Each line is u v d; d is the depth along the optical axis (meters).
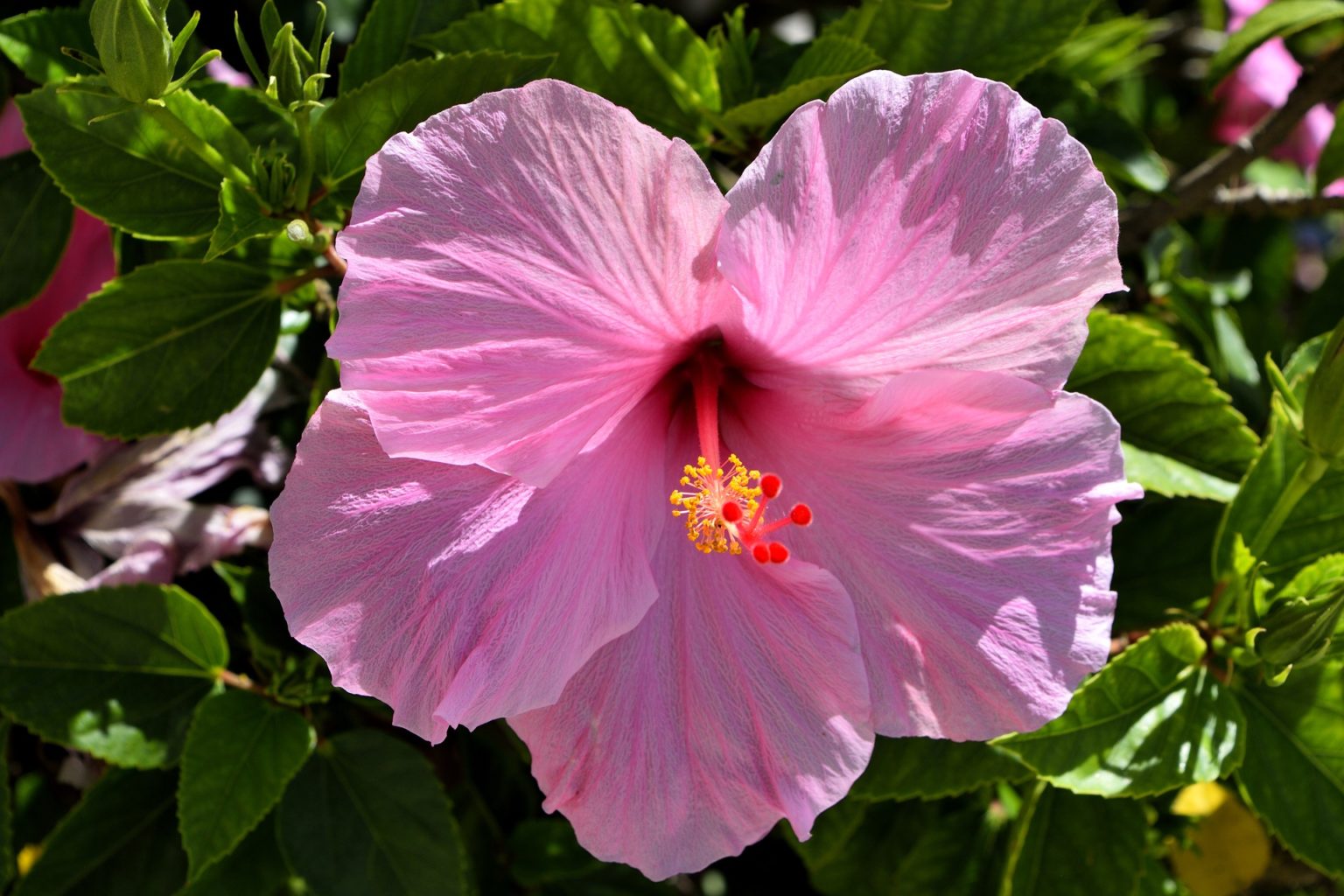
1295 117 0.52
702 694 0.42
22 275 0.48
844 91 0.39
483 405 0.40
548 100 0.38
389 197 0.39
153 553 0.48
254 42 0.53
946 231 0.40
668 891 0.54
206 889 0.48
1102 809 0.48
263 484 0.50
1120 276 0.40
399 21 0.47
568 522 0.41
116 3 0.39
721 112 0.47
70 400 0.45
